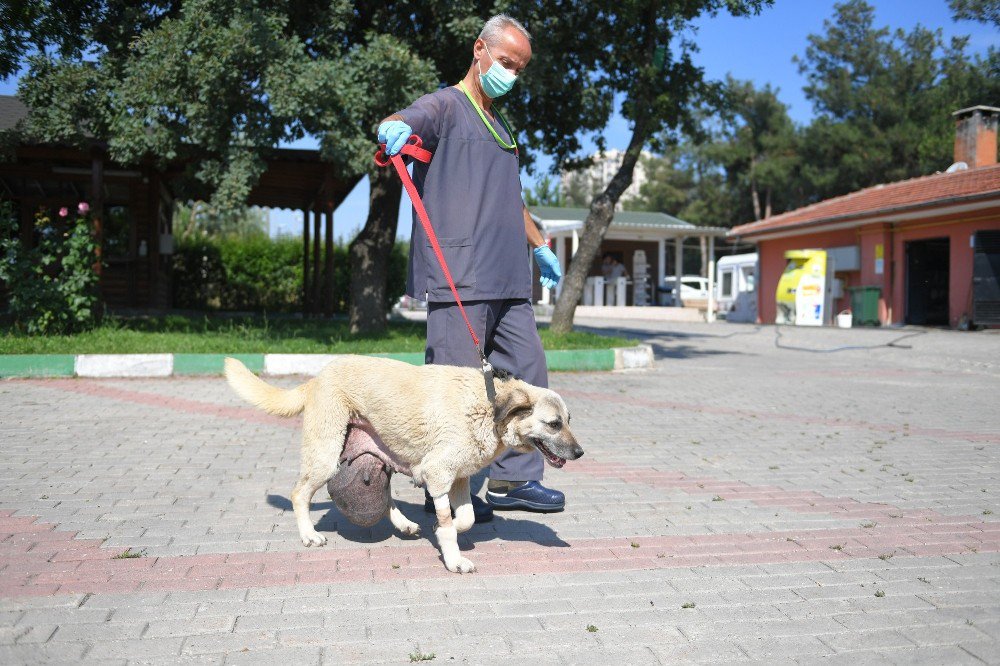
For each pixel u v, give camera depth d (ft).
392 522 14.34
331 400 13.07
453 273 14.23
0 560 12.21
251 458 19.81
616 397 31.89
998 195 61.72
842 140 163.94
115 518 14.62
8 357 32.45
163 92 35.35
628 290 125.08
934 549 13.66
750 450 22.15
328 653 9.29
